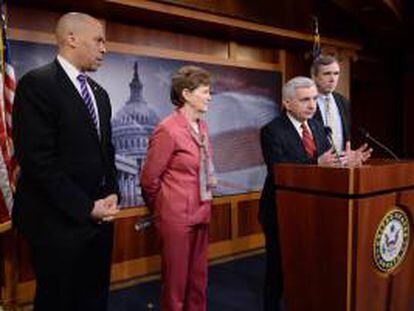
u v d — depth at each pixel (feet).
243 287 10.97
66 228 5.82
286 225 6.24
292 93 7.20
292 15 14.71
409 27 20.62
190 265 7.61
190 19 11.99
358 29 20.27
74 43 6.07
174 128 7.20
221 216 14.19
